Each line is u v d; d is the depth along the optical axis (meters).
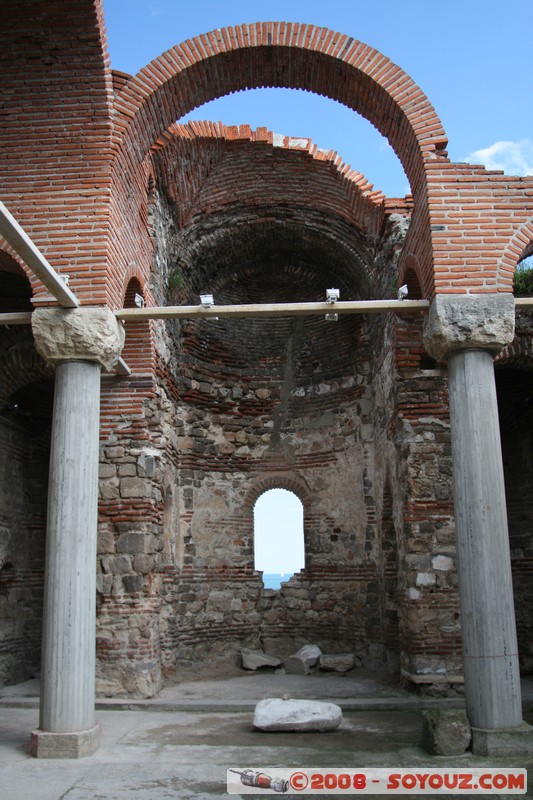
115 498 12.15
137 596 11.80
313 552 16.19
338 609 15.56
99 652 11.63
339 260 16.03
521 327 12.97
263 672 14.64
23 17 9.46
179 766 7.52
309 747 8.35
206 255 15.97
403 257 11.70
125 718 10.34
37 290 9.09
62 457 8.58
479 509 8.52
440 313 9.10
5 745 8.45
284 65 10.83
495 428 8.85
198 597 15.15
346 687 12.61
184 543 15.18
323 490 16.39
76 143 9.61
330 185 15.20
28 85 9.71
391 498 14.23
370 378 16.05
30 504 14.52
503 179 9.66
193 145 14.34
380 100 10.54
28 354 12.63
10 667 13.15
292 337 17.64
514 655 8.19
